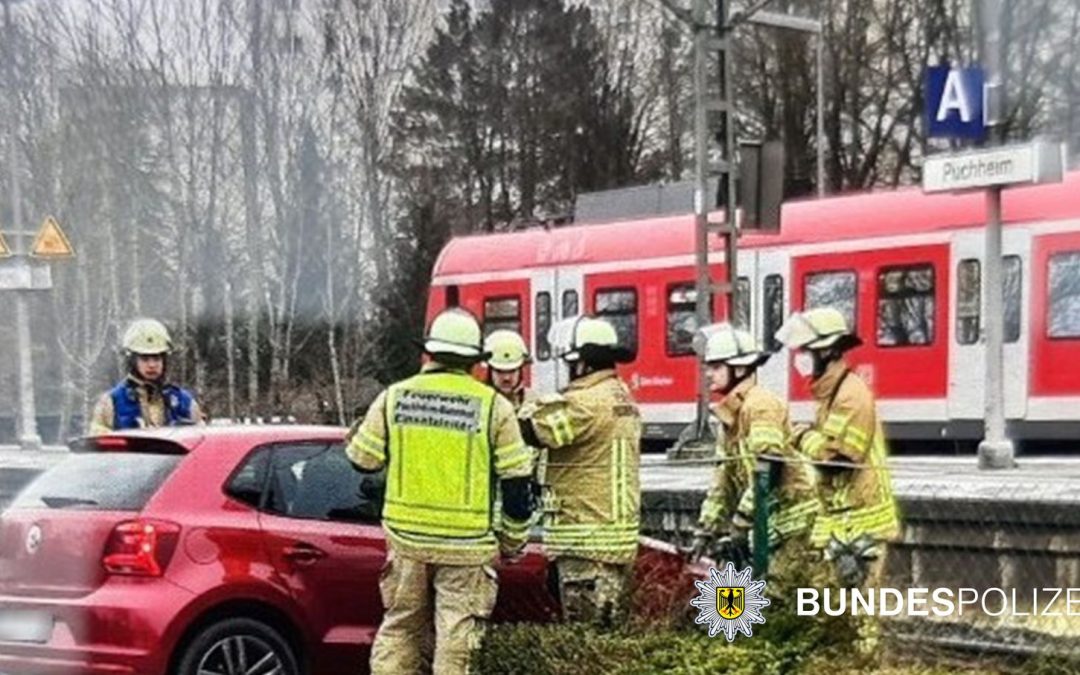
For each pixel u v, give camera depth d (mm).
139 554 7699
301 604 7984
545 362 24891
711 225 18078
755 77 48500
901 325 20344
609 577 7734
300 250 44844
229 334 42562
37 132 41500
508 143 57344
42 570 7883
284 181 45188
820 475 7574
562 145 57281
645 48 58812
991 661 6977
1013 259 19125
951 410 19750
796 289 21609
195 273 44156
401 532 7098
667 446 23312
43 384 40906
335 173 45625
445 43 57000
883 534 7504
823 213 21453
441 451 7098
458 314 7293
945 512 10227
